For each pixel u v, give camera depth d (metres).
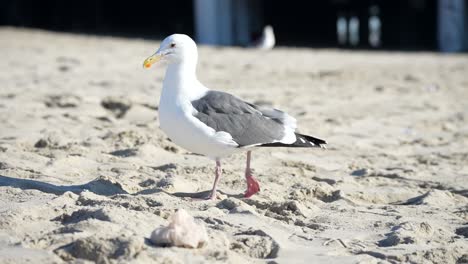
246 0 46.88
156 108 14.66
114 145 10.77
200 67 24.88
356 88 20.69
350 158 11.15
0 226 6.41
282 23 59.84
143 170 9.23
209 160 10.10
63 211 6.90
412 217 7.80
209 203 7.62
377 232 7.15
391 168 10.47
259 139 7.79
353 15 63.78
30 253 5.73
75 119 13.01
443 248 6.50
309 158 10.94
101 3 54.25
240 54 32.38
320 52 36.56
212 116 7.71
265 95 18.02
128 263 5.46
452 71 26.45
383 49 43.56
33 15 51.28
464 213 8.13
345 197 8.52
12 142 10.52
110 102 14.70
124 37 41.34
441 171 10.45
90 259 5.67
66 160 9.41
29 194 7.66
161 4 57.31
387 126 14.48
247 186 8.42
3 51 28.02
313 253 6.32
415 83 22.50
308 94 18.77
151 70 22.83
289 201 7.78
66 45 32.03
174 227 5.99
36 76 20.14
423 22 56.16
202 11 43.72
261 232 6.63
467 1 41.53
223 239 6.29
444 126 14.74
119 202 7.27
